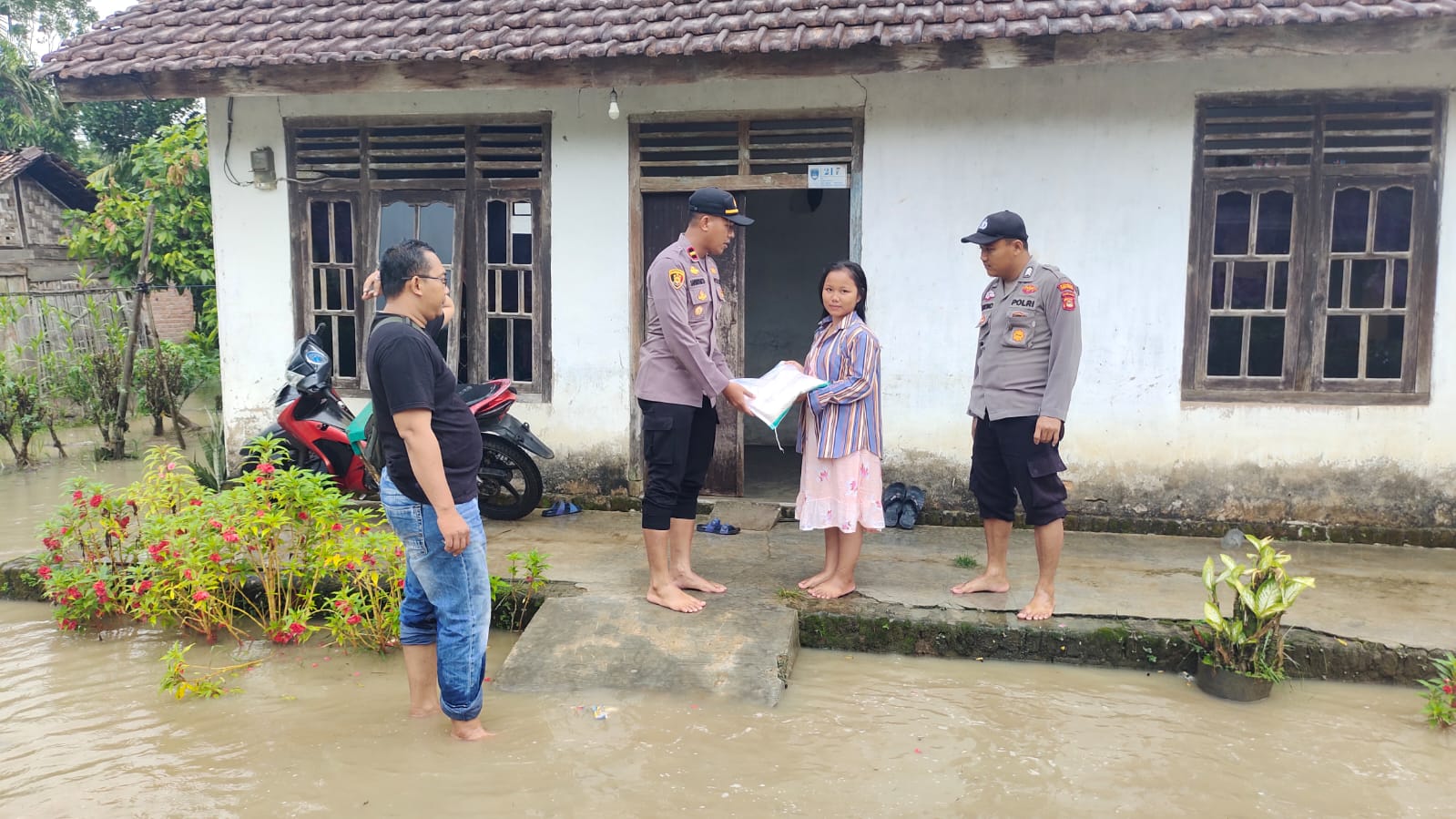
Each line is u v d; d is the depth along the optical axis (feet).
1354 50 15.42
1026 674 12.96
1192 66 17.17
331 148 20.74
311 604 14.07
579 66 17.72
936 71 17.16
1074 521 18.38
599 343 19.79
